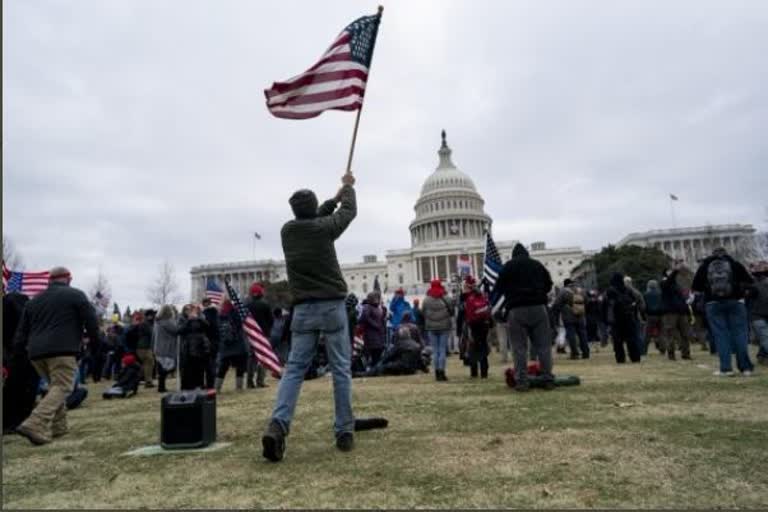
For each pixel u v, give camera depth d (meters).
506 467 4.55
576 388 9.40
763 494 3.74
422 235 123.25
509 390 9.73
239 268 127.94
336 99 6.88
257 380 14.52
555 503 3.67
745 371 10.42
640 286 69.75
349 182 6.20
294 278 5.52
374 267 129.50
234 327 13.12
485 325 12.83
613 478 4.17
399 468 4.64
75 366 7.61
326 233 5.61
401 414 7.44
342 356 5.55
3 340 8.48
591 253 122.44
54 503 4.17
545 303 9.69
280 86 7.02
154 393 14.46
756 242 68.06
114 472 5.07
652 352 19.61
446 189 124.44
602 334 23.48
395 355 15.84
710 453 4.77
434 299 12.81
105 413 10.02
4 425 8.16
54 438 7.36
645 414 6.66
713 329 10.70
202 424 5.96
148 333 16.58
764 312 12.39
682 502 3.63
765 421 6.04
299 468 4.80
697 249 115.62
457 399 8.78
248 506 3.85
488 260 16.14
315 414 7.99
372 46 7.17
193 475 4.77
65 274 7.83
